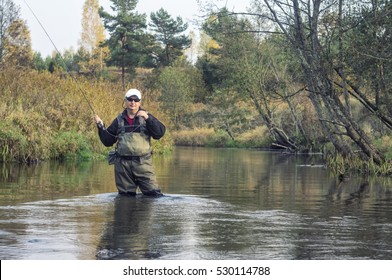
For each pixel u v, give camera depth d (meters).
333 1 18.30
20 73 25.41
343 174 17.98
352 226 8.08
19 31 63.97
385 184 15.06
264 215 8.91
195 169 19.27
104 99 25.97
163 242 6.79
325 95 18.73
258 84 37.06
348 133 19.25
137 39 80.75
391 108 19.05
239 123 52.09
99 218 8.29
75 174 15.69
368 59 18.28
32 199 10.25
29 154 20.23
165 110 58.91
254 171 19.02
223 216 8.72
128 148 10.90
